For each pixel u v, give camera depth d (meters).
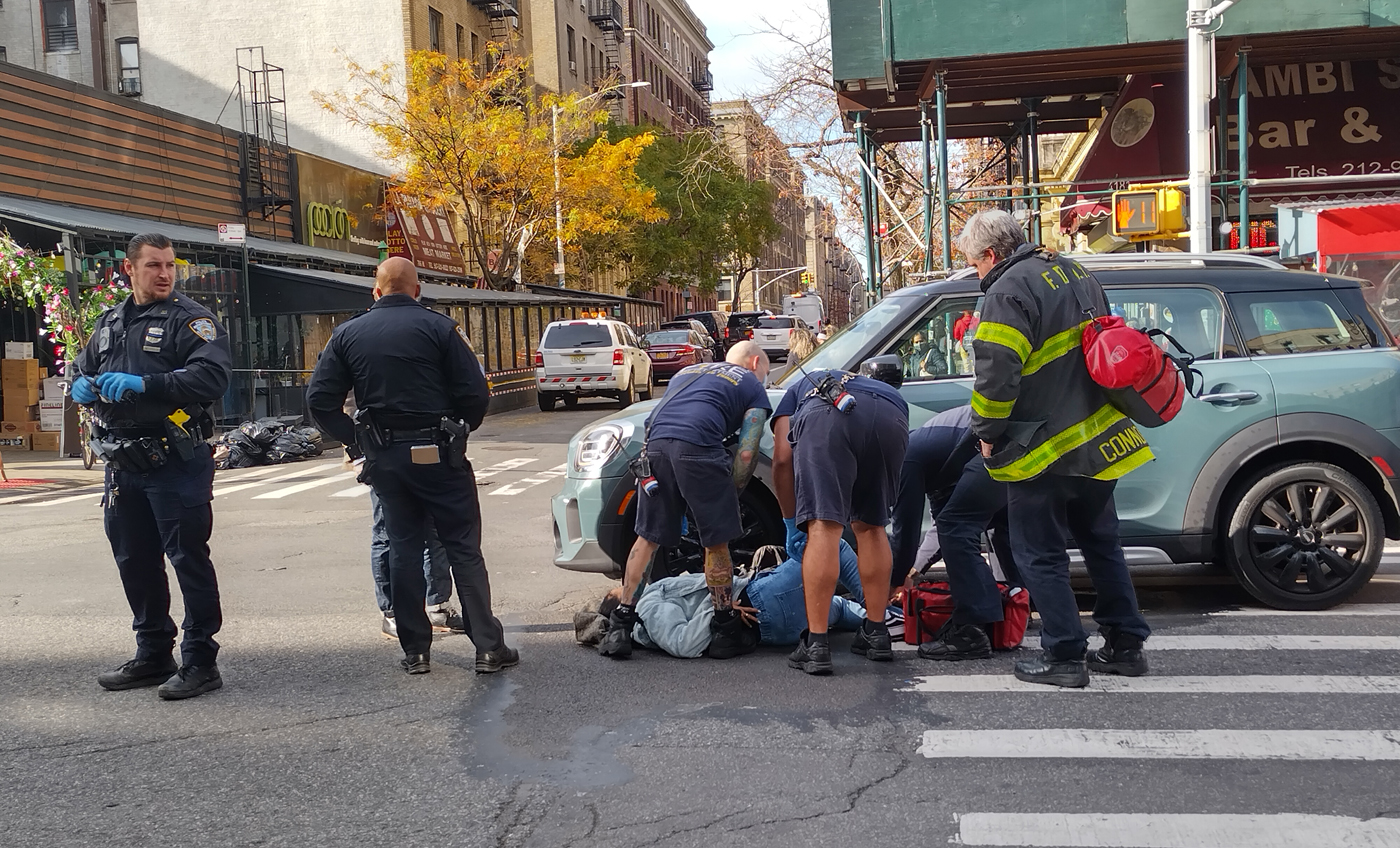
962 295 6.65
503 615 6.88
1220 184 15.61
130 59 39.56
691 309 79.44
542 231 36.88
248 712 5.01
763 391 5.80
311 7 36.34
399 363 5.34
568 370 27.00
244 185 26.14
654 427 5.70
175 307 5.25
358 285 22.55
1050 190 27.25
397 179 33.28
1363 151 18.41
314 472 16.22
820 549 5.35
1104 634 5.33
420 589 5.57
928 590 5.87
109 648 6.18
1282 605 6.39
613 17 59.91
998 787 3.94
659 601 5.93
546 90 51.75
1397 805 3.72
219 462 17.19
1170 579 7.39
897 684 5.21
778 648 5.95
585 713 4.88
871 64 16.47
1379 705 4.72
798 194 28.52
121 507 5.27
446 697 5.18
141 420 5.12
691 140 35.44
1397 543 8.55
